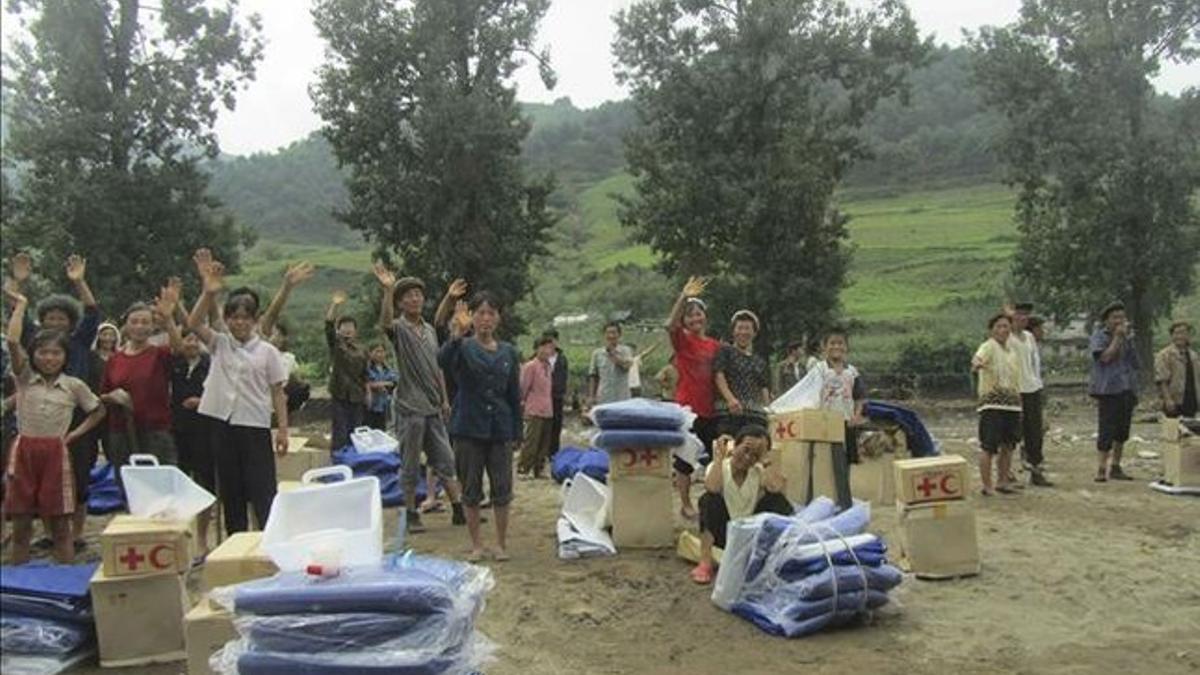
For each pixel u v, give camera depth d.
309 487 5.39
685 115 27.09
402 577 4.70
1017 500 10.45
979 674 5.60
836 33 26.86
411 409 8.92
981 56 26.31
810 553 6.36
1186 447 10.72
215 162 28.28
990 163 81.50
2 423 7.33
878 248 52.47
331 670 4.47
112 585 5.77
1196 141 25.14
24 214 25.16
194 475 7.90
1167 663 5.74
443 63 26.78
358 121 26.97
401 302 8.89
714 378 8.77
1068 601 6.91
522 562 7.95
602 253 70.62
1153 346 27.70
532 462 12.76
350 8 26.88
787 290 25.89
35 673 5.59
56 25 25.44
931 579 7.42
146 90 25.86
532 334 39.62
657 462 8.31
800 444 8.74
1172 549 8.28
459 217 26.92
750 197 25.80
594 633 6.34
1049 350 28.27
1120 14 25.14
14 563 7.22
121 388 8.28
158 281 25.91
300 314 46.31
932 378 25.94
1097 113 25.17
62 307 7.94
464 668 4.69
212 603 5.38
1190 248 25.27
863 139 28.09
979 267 45.69
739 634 6.30
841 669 5.69
